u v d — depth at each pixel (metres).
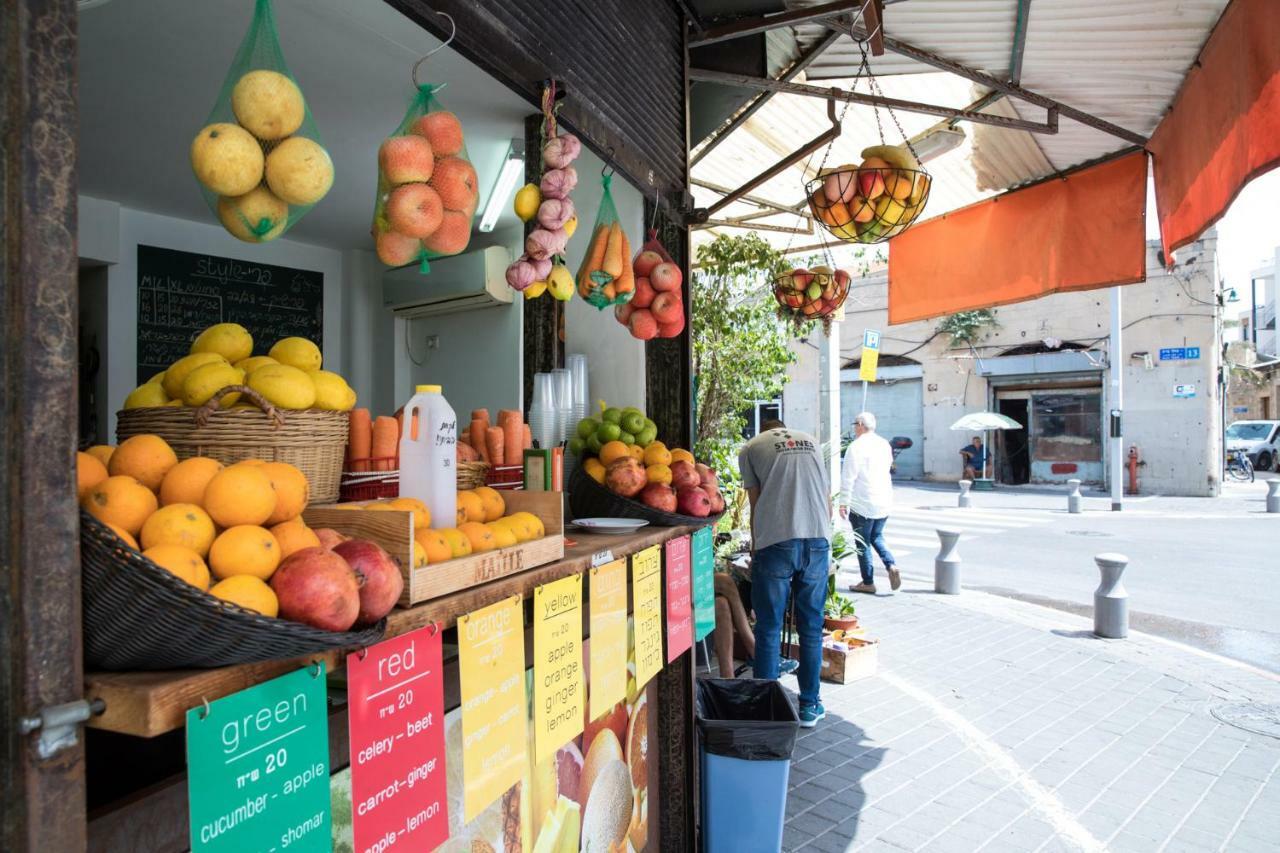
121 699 0.92
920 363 22.94
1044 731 4.55
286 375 1.58
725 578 5.25
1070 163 5.20
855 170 3.41
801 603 4.63
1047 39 3.69
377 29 2.82
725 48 3.71
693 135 4.38
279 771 1.11
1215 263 18.44
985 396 21.97
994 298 5.73
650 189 3.05
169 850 1.34
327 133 3.78
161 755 1.50
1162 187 4.51
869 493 8.22
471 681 1.58
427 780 1.43
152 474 1.17
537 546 1.89
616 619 2.36
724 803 2.96
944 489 21.02
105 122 3.59
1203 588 8.64
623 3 2.84
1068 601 8.20
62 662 0.89
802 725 4.59
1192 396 18.80
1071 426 21.17
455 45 1.97
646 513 2.80
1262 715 4.82
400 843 1.36
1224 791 3.82
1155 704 5.01
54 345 0.88
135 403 1.53
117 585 0.91
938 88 4.61
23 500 0.85
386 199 1.85
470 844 1.87
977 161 5.33
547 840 2.18
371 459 1.98
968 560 10.59
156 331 4.95
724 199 4.44
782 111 4.81
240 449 1.50
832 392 8.45
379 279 5.84
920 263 6.21
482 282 4.98
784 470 4.56
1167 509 16.17
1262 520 14.20
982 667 5.77
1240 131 3.21
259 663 1.07
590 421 3.10
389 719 1.34
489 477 2.50
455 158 1.95
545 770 2.17
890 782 3.89
